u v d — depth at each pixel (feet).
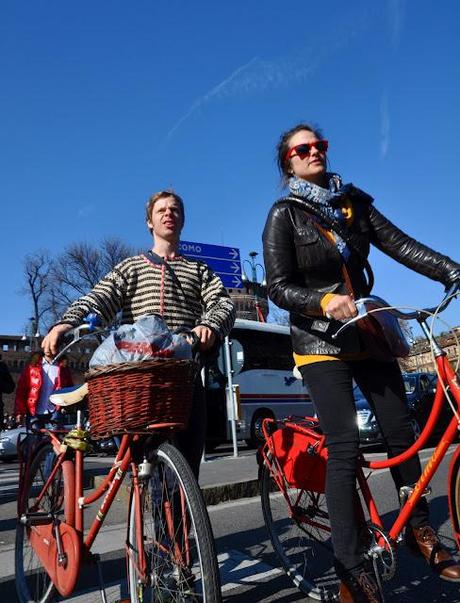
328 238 8.74
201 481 20.22
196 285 10.33
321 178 9.48
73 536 8.05
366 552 7.89
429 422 7.60
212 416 41.14
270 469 10.59
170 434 7.77
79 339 8.26
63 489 8.64
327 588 9.63
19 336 152.66
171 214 10.40
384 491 15.07
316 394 8.48
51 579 8.59
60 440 9.01
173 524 7.29
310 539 9.93
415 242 9.02
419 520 8.27
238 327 45.88
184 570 7.04
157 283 9.96
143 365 7.14
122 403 7.19
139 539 7.72
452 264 8.39
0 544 13.74
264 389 45.55
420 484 7.68
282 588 10.26
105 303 9.53
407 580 10.25
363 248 8.96
